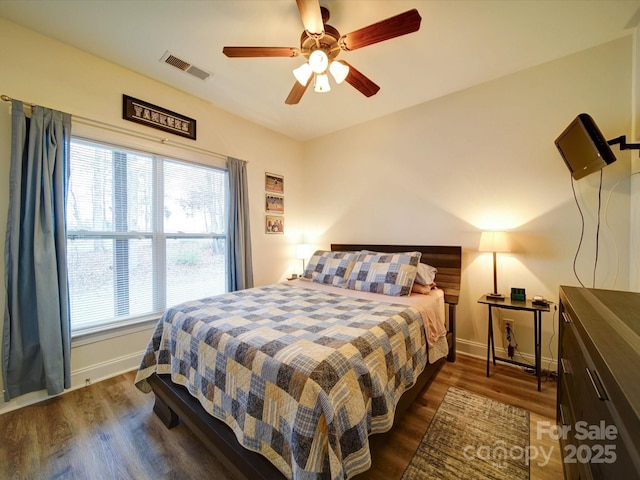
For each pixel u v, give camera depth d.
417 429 1.62
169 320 1.78
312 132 3.83
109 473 1.34
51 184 1.94
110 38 2.01
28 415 1.77
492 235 2.31
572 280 2.19
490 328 2.30
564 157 2.03
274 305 1.97
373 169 3.39
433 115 2.89
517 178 2.43
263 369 1.14
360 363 1.20
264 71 2.40
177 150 2.74
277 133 3.80
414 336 1.76
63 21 1.85
